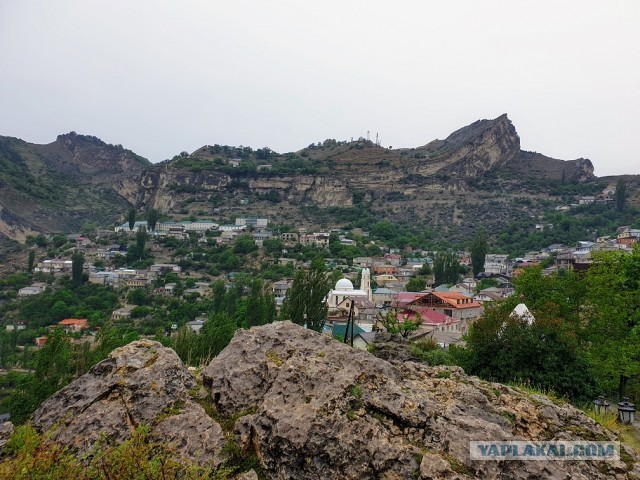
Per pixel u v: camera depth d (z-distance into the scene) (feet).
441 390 36.01
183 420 29.76
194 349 113.70
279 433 27.71
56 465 24.63
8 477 23.11
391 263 468.75
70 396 32.71
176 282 386.73
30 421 31.60
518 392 39.88
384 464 26.53
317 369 31.45
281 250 490.90
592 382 65.21
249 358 34.58
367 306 229.25
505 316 75.61
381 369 33.40
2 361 237.86
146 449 25.11
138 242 471.21
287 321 39.01
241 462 27.99
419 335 154.30
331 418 28.09
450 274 372.38
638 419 64.13
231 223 622.95
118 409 30.42
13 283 380.37
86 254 486.38
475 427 28.81
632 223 510.58
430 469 25.67
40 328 281.74
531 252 472.85
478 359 70.18
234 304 264.11
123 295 357.00
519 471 26.91
